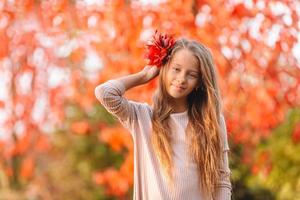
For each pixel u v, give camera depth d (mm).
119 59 6250
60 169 12414
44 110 7105
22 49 6734
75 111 10922
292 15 6027
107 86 3473
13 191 11688
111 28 6199
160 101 3520
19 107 7047
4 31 6602
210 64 3482
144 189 3469
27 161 8367
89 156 12461
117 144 6777
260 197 10375
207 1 5949
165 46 3500
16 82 6875
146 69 3596
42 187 12203
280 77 6191
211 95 3473
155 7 6090
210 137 3459
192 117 3514
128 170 6859
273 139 10398
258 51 6070
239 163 9945
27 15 6566
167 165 3387
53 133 11617
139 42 6121
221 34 5996
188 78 3441
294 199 10320
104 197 12289
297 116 10164
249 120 6262
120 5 6125
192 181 3387
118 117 3525
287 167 10359
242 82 6109
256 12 5992
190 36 5961
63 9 6398
